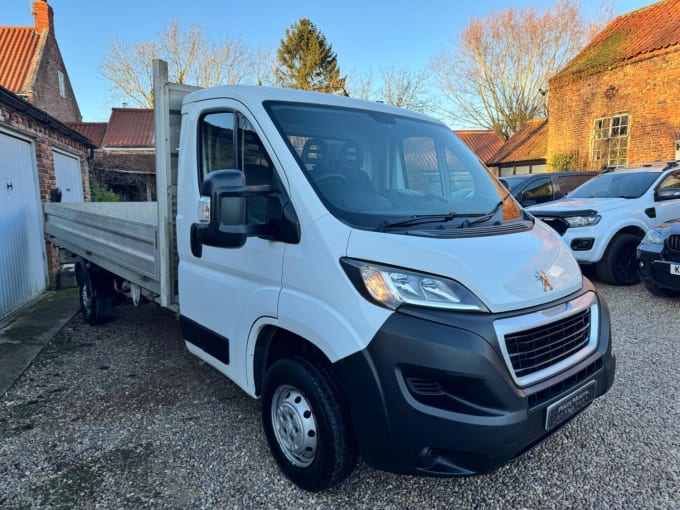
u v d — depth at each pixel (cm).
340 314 227
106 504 260
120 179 2164
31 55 2084
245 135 291
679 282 588
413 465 216
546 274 244
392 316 215
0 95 659
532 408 216
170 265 374
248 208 293
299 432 263
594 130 1655
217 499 263
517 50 3133
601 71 1603
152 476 285
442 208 291
